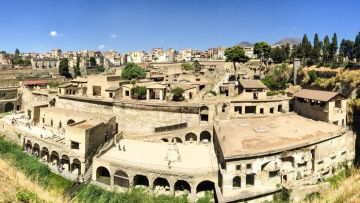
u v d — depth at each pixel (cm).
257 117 8744
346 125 8650
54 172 7375
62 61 17512
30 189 5784
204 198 6034
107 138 8156
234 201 5594
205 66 16338
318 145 6581
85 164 7112
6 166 7125
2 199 4741
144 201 5888
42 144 7969
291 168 6253
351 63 10569
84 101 9894
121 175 6450
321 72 11062
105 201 5997
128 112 9019
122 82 10656
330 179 6662
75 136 7206
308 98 8550
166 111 8644
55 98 10775
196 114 8444
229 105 8700
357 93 9206
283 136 6825
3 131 9469
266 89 9588
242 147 6116
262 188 5900
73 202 6097
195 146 7688
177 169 6156
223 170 5766
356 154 7594
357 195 4806
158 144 7756
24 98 13038
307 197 5772
